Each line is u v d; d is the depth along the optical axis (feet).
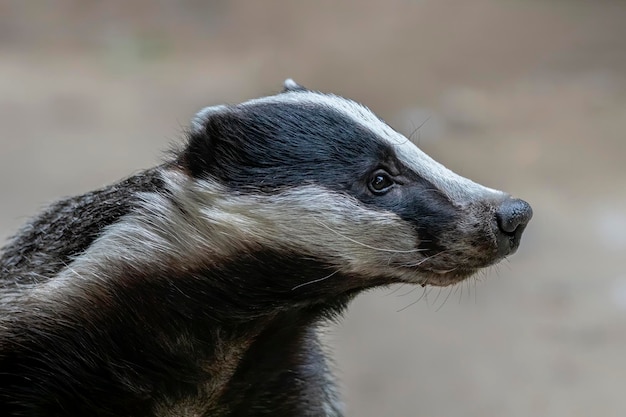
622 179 69.10
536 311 50.65
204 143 21.93
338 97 22.99
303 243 21.34
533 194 65.92
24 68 93.76
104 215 22.33
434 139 75.51
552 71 92.89
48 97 85.25
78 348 21.56
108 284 21.52
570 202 64.75
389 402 42.22
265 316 22.17
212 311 21.79
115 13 110.83
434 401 42.42
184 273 21.58
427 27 99.66
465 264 21.89
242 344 22.40
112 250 21.66
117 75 93.09
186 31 106.22
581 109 84.02
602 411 41.86
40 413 21.71
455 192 21.99
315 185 21.39
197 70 94.58
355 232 21.39
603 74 91.97
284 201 21.31
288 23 102.89
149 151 72.49
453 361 45.83
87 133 76.18
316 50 95.20
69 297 21.52
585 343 47.44
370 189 21.71
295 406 24.17
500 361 45.96
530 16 103.71
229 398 23.06
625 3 107.76
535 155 73.56
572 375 44.65
